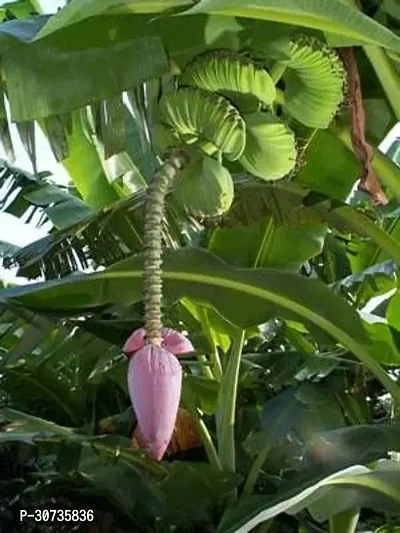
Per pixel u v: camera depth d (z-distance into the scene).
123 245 2.94
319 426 2.95
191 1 1.66
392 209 2.95
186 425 3.57
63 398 4.02
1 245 4.18
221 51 1.64
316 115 1.78
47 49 1.67
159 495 3.09
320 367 3.15
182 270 2.52
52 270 2.96
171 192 1.84
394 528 3.28
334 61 1.71
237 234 2.89
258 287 2.53
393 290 3.46
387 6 2.07
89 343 3.42
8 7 3.18
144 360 1.41
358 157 1.96
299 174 2.58
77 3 1.38
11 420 3.33
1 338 3.84
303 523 3.53
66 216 3.73
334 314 2.54
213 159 1.62
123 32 1.68
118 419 3.80
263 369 3.54
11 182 3.92
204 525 3.10
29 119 1.66
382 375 2.59
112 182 3.50
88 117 2.01
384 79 2.13
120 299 2.59
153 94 1.86
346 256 3.66
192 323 3.44
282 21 1.64
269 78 1.62
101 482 3.14
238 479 3.04
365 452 2.26
